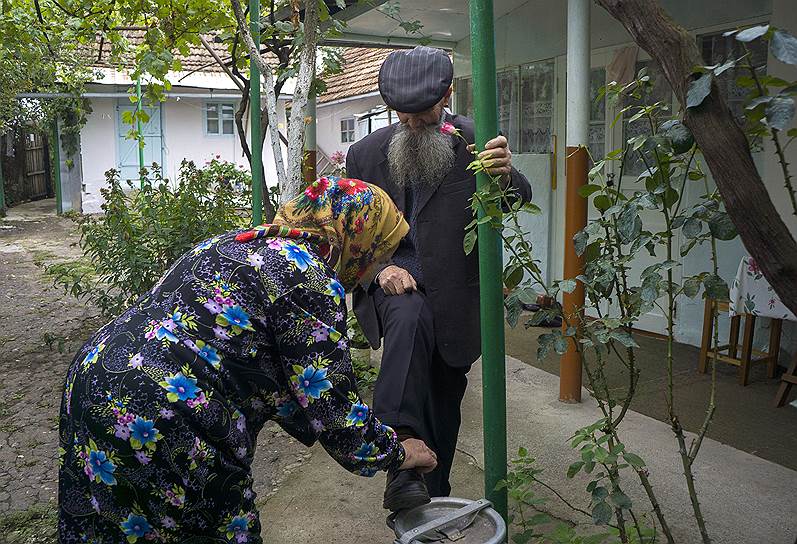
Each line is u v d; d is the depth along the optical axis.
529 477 2.52
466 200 2.65
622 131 5.91
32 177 20.80
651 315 5.83
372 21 6.43
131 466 1.62
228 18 5.95
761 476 3.46
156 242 6.27
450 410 2.79
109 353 1.67
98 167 17.97
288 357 1.69
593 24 6.14
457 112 7.79
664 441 3.86
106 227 6.44
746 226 1.67
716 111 1.66
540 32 6.71
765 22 4.89
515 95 7.15
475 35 2.14
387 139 2.79
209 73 17.11
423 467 1.93
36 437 4.54
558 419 4.20
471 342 2.66
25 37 6.73
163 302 1.71
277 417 1.79
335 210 1.84
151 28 5.95
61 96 15.51
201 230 6.34
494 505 2.26
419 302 2.53
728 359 4.81
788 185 1.81
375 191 1.89
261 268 1.70
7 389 5.46
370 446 1.76
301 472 3.84
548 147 6.78
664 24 1.72
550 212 6.73
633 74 5.80
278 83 4.90
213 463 1.66
